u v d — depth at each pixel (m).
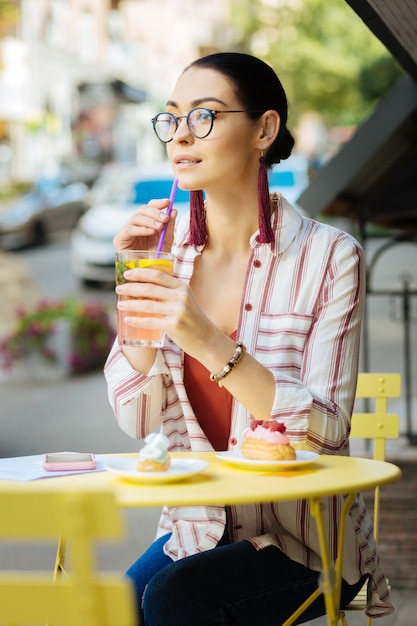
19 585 1.88
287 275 3.00
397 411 7.86
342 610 2.98
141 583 2.96
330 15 28.20
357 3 3.67
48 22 32.78
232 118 2.93
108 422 9.59
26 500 1.86
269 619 2.82
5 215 23.66
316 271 2.98
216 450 2.99
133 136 35.66
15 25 30.86
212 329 2.58
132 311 2.54
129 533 6.14
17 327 12.81
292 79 28.59
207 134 2.91
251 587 2.77
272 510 2.85
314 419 2.73
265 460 2.45
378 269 18.45
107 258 18.66
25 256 22.88
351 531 2.86
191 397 2.98
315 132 34.44
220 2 39.12
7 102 30.39
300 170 19.08
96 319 13.05
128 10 37.84
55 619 1.88
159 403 3.02
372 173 6.34
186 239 3.13
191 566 2.72
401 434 6.35
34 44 31.59
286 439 2.48
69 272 20.86
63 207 24.42
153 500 2.10
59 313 12.92
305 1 28.30
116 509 1.83
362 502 2.96
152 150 37.03
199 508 2.92
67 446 8.45
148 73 39.44
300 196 6.16
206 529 2.92
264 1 28.98
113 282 19.00
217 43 34.00
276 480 2.31
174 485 2.27
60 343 12.65
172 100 2.98
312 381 2.90
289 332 2.96
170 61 40.38
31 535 1.87
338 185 6.07
